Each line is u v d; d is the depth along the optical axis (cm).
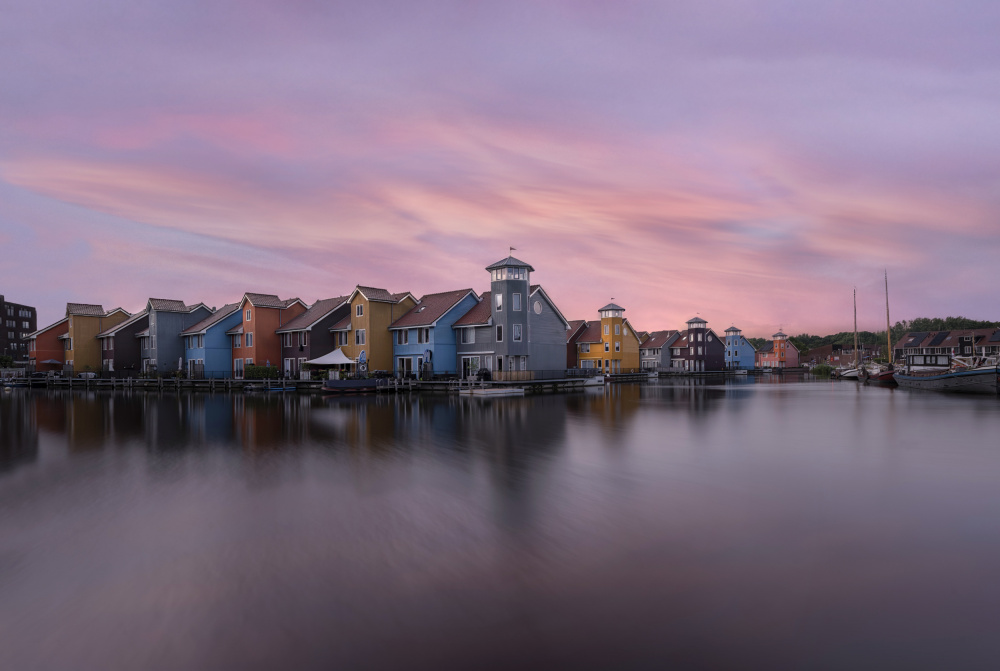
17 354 12050
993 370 4616
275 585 755
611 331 8375
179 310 6925
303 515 1068
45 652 601
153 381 6200
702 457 1659
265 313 6306
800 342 17950
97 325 7481
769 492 1232
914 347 11306
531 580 765
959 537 932
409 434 2170
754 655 580
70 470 1500
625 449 1808
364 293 5622
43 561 850
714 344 10925
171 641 619
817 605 689
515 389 4772
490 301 5503
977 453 1738
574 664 565
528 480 1350
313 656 585
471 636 621
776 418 2809
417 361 5531
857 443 1944
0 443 1991
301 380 5562
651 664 564
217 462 1594
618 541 914
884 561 829
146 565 830
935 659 572
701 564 818
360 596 720
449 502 1152
